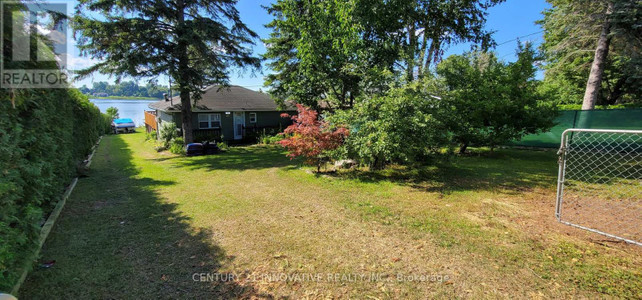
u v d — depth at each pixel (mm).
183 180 6910
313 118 7062
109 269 2818
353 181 6312
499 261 2873
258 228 3842
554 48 13359
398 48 8805
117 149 14078
